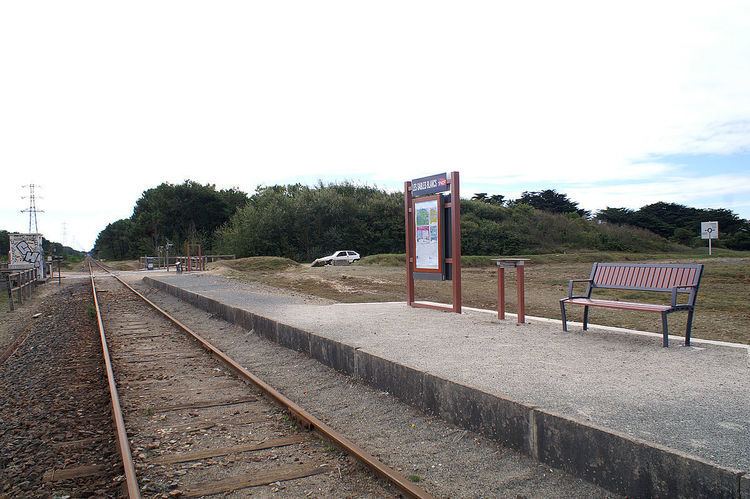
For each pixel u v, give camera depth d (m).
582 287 23.75
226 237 65.00
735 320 13.10
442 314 12.64
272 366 9.91
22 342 14.29
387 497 4.69
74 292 30.61
